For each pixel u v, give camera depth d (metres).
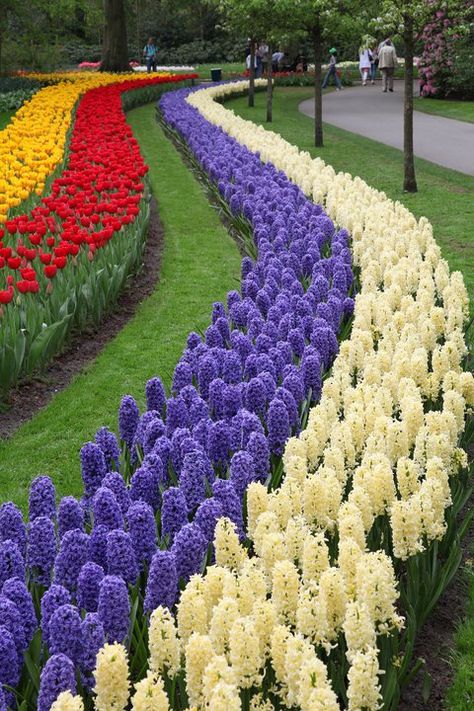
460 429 5.31
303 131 25.89
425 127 26.19
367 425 5.17
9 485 6.16
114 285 9.76
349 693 3.16
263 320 7.43
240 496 4.72
